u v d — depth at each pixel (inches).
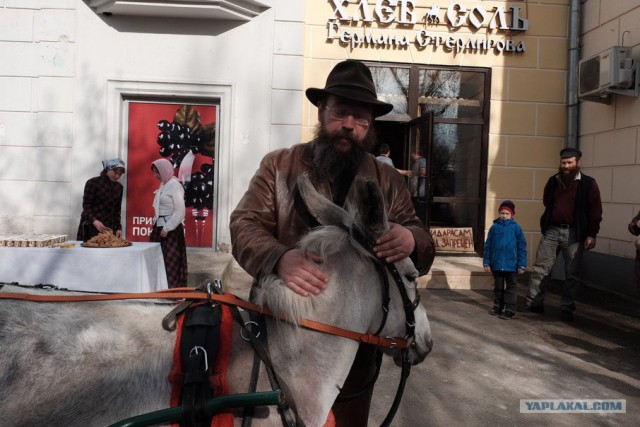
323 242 66.1
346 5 323.0
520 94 337.4
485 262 250.1
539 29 335.9
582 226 244.7
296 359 64.7
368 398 83.8
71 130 307.6
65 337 60.5
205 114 322.7
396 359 80.7
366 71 82.5
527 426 142.8
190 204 323.9
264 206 80.7
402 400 155.9
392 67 331.0
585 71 312.2
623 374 182.7
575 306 270.4
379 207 66.9
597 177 323.3
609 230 312.2
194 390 57.9
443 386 167.5
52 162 307.4
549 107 339.3
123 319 64.9
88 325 62.4
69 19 303.9
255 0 300.2
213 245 323.9
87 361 59.4
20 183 308.0
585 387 170.6
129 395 58.7
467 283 300.2
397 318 72.1
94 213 227.3
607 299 287.6
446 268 305.9
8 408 55.6
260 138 314.7
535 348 207.2
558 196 250.7
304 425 61.2
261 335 65.4
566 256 247.9
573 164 246.2
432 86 335.6
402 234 69.5
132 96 315.6
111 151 309.7
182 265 227.5
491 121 336.5
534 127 338.6
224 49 311.0
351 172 82.6
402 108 335.6
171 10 295.4
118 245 185.8
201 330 62.5
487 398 159.8
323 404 63.9
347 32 323.9
